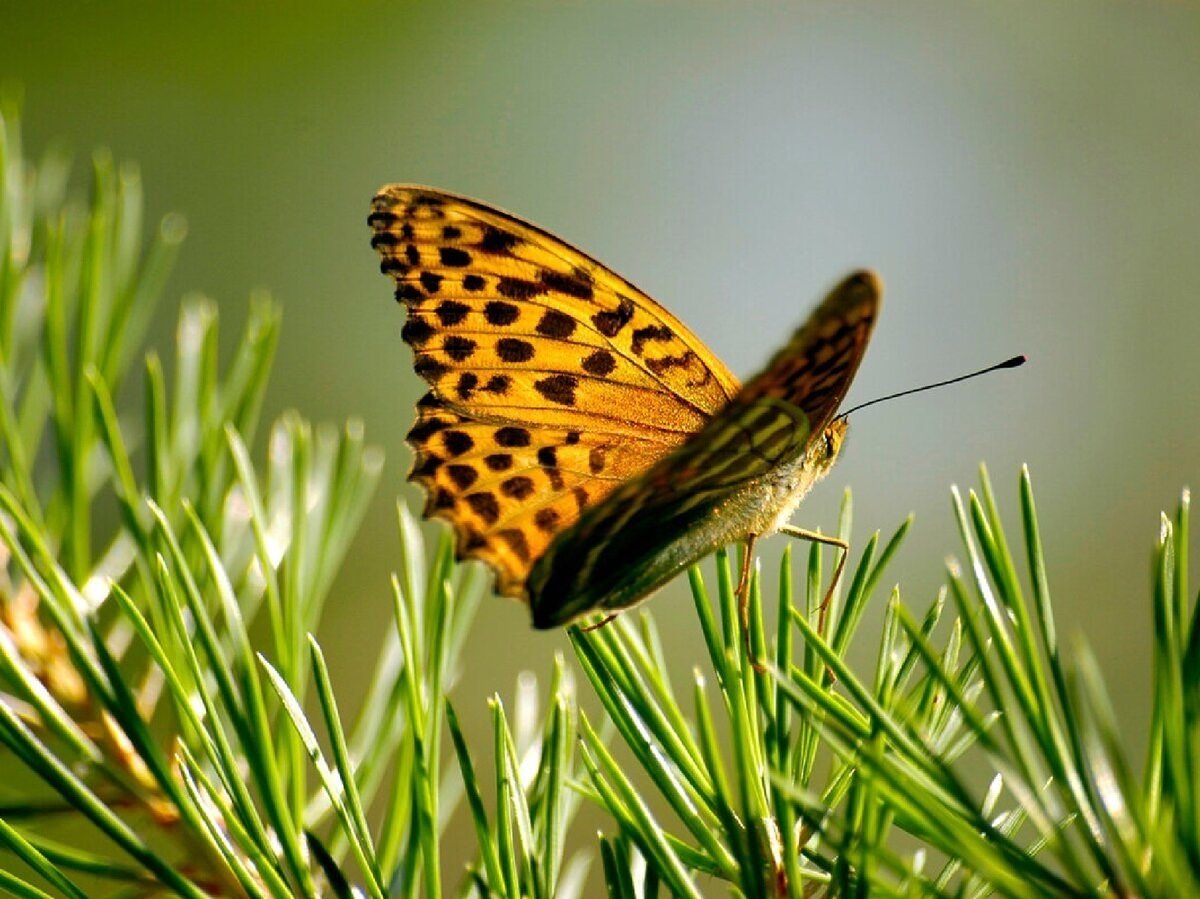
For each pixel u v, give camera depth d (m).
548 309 0.35
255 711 0.32
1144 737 0.48
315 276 0.51
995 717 0.31
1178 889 0.30
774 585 0.44
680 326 0.36
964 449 0.54
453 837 0.43
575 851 0.43
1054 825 0.30
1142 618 0.50
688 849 0.32
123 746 0.33
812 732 0.32
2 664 0.32
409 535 0.33
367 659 0.46
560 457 0.36
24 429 0.34
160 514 0.32
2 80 0.49
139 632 0.31
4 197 0.34
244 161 0.52
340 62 0.53
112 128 0.50
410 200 0.35
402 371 0.50
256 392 0.34
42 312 0.35
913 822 0.31
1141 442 0.54
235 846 0.33
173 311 0.48
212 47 0.50
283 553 0.34
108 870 0.32
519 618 0.46
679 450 0.34
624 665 0.32
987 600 0.31
